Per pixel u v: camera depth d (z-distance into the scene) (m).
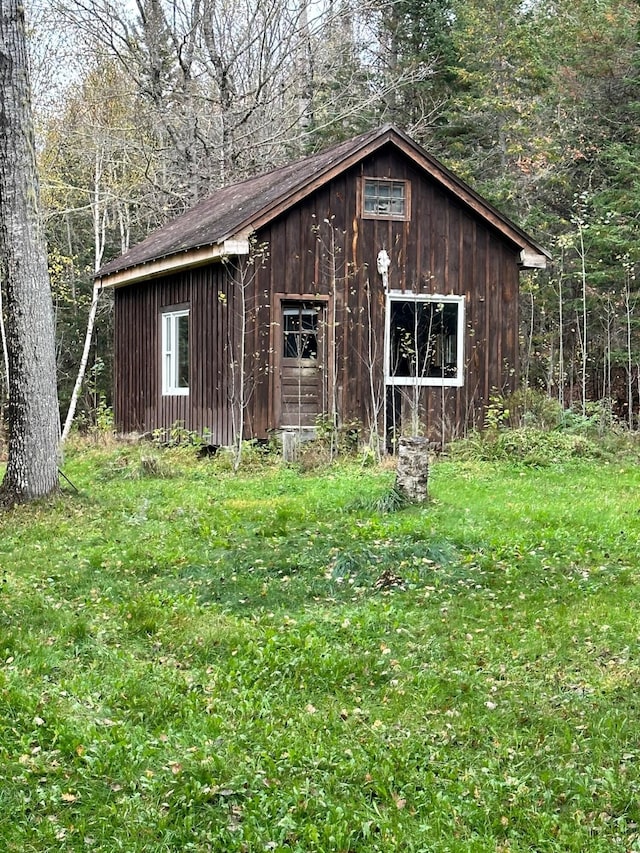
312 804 5.02
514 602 8.17
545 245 29.30
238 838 4.75
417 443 11.70
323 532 10.30
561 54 32.19
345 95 33.69
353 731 5.87
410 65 33.56
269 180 19.70
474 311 18.11
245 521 11.09
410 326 17.94
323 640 7.26
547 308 29.39
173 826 4.82
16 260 12.26
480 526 10.51
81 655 7.00
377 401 17.42
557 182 30.39
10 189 12.26
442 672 6.74
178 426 18.73
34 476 12.41
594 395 30.20
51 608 7.98
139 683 6.46
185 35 28.70
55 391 12.70
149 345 20.27
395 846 4.68
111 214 34.34
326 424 16.41
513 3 32.66
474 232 18.09
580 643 7.21
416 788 5.24
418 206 17.67
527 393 18.23
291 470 14.84
